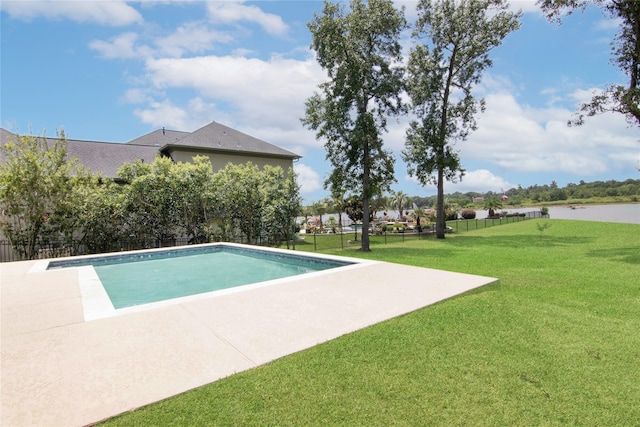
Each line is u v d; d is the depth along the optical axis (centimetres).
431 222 3794
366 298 530
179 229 1708
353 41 1720
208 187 1694
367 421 242
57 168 1365
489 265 1041
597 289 682
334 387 283
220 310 466
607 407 262
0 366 308
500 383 294
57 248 1404
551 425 241
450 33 2064
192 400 261
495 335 398
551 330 420
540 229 1983
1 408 244
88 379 286
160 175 1563
